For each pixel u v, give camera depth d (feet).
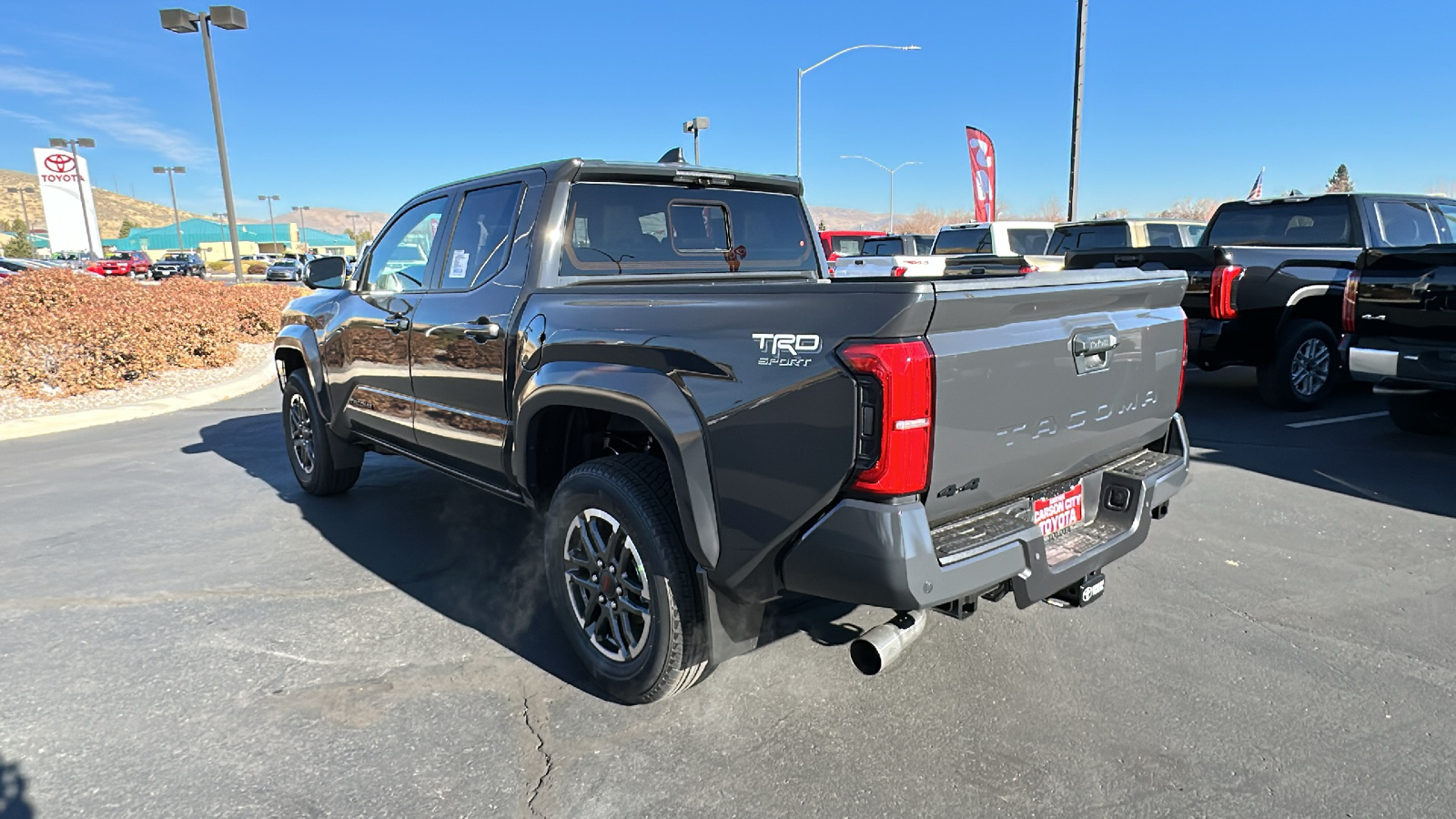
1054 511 9.79
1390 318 20.40
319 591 13.47
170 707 10.00
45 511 17.83
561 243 11.59
